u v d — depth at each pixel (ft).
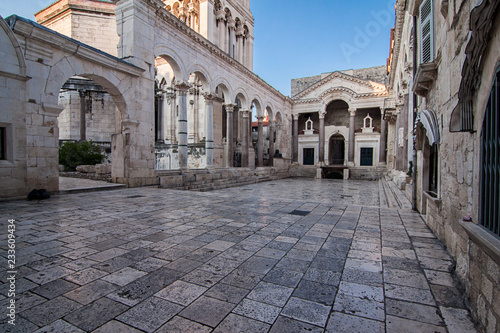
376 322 9.13
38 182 33.27
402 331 8.70
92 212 25.59
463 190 13.11
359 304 10.25
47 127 33.86
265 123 140.46
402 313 9.73
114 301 10.18
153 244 16.67
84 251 15.30
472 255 10.21
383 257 15.15
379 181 93.09
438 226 18.80
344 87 110.32
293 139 122.42
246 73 81.71
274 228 21.06
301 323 8.98
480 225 9.97
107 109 87.92
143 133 47.06
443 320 9.39
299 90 137.18
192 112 86.33
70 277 12.07
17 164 31.09
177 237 18.22
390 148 83.71
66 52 35.27
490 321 8.22
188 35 57.21
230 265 13.69
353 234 19.66
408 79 45.34
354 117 110.83
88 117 85.61
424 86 24.11
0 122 29.50
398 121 61.46
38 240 17.07
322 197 51.96
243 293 10.93
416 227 21.79
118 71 42.32
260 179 87.51
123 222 21.97
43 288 11.05
